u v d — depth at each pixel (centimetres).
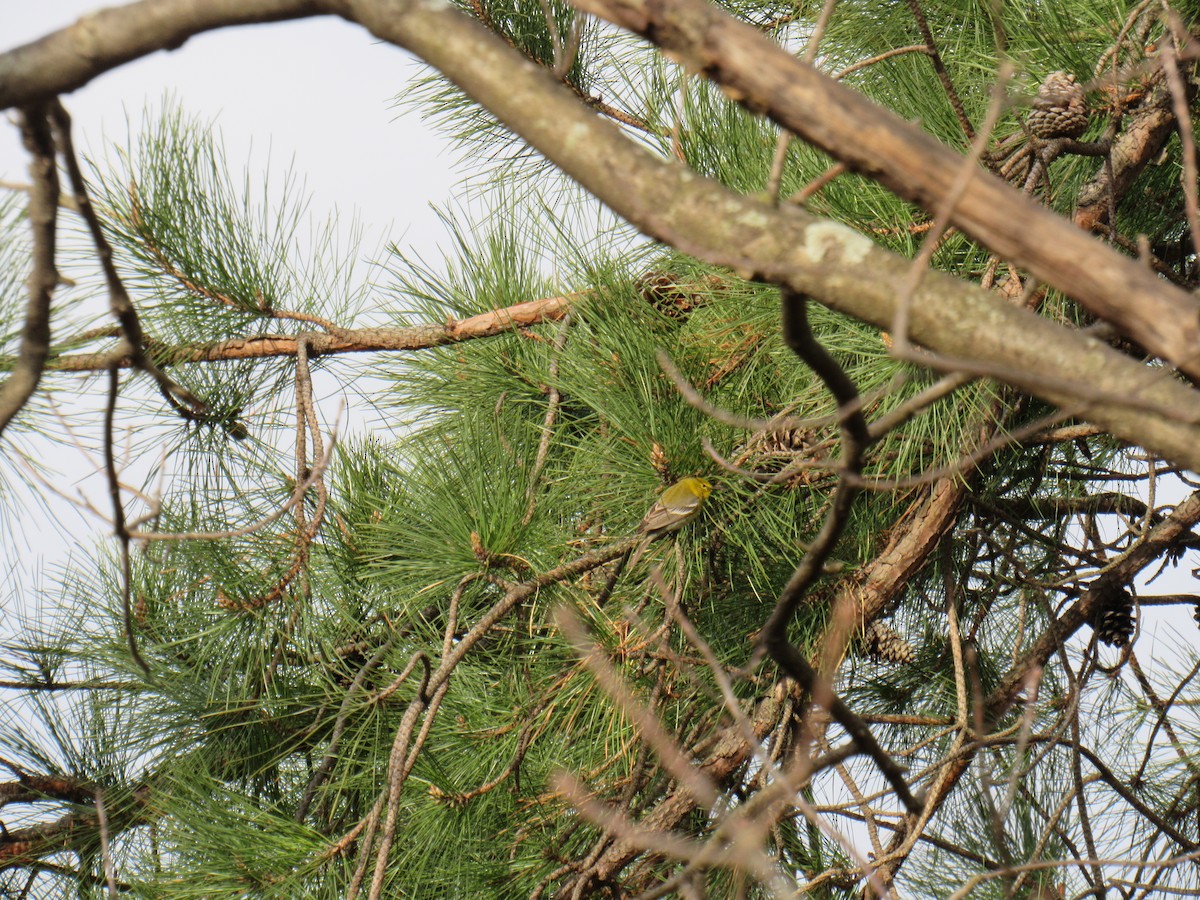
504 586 1280
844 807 1292
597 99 1347
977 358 895
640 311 1292
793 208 928
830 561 1302
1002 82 811
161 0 1006
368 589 1325
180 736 1338
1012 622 1355
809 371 1280
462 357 1344
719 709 1305
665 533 1278
